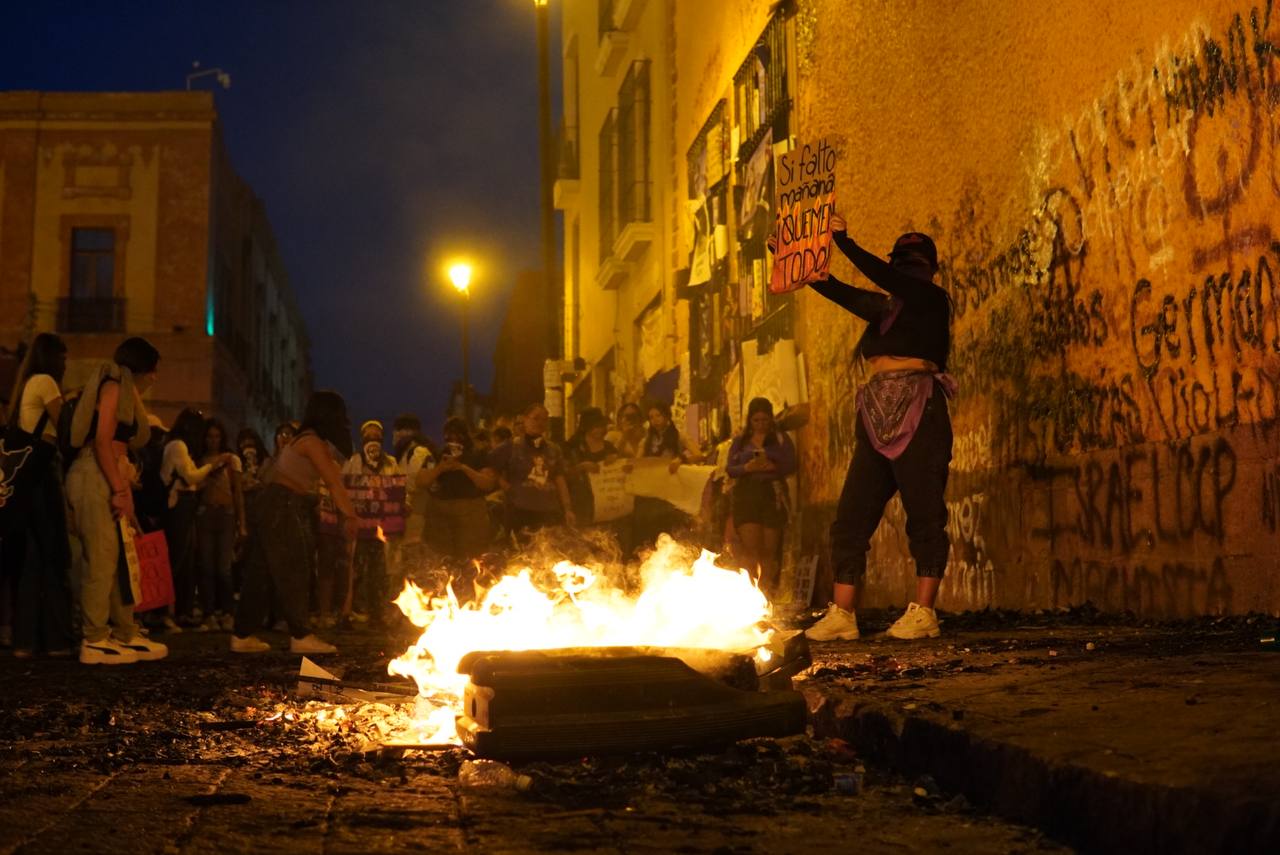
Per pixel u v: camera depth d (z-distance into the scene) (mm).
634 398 21234
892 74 10359
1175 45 6340
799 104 12922
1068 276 7480
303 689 5184
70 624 8086
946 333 6586
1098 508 7102
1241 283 5840
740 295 14406
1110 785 2484
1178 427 6359
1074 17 7371
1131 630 6035
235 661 7359
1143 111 6648
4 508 7832
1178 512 6336
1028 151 7992
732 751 3705
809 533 12523
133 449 7812
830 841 2715
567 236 28594
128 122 40625
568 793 3213
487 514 10992
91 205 40500
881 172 10672
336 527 11727
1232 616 5855
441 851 2641
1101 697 3502
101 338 40250
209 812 3025
